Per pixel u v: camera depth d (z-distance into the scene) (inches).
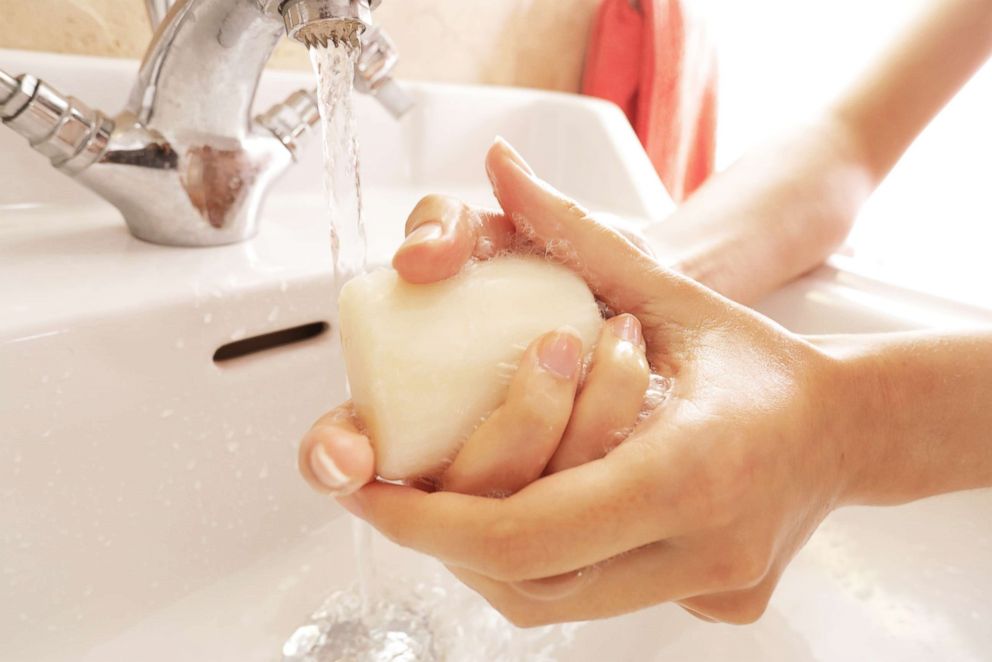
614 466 9.2
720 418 9.5
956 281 33.3
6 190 16.5
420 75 23.1
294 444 15.3
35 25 16.7
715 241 16.0
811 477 10.0
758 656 13.0
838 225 16.8
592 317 10.4
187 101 14.5
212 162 15.0
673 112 26.6
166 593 14.3
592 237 10.8
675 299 10.8
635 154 22.3
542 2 25.0
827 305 15.6
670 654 13.4
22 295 12.9
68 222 16.6
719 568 9.6
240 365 14.4
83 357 12.6
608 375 9.7
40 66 16.0
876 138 17.8
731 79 32.9
